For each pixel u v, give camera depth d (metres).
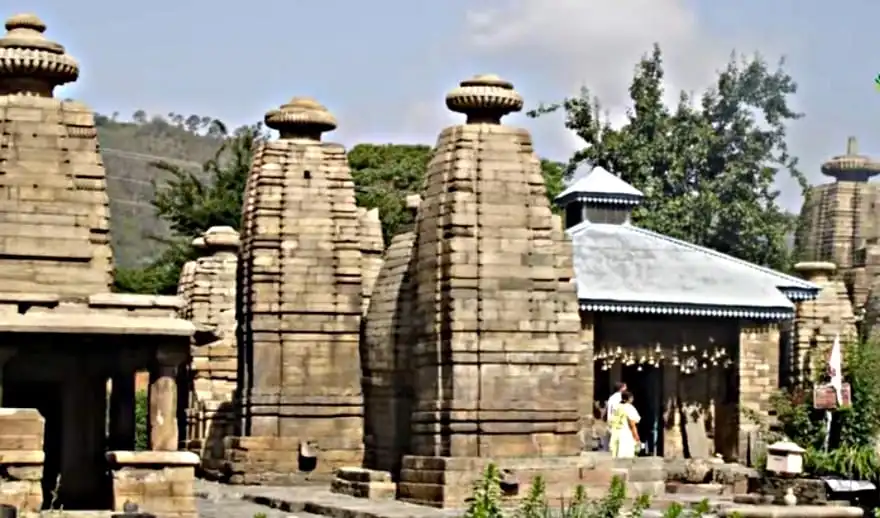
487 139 29.67
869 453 32.31
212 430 39.56
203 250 44.41
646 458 29.36
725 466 35.91
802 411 37.97
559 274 29.53
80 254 28.23
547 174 66.19
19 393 27.61
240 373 35.81
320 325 35.25
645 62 62.12
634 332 41.72
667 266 42.94
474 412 28.73
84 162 28.55
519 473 28.14
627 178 60.66
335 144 36.03
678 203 58.88
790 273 57.19
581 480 28.55
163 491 25.12
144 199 100.38
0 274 27.83
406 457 29.33
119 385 27.88
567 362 29.33
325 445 35.00
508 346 29.02
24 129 28.39
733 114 61.50
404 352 31.78
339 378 35.25
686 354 42.09
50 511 24.39
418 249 30.23
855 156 61.53
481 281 29.06
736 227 58.72
